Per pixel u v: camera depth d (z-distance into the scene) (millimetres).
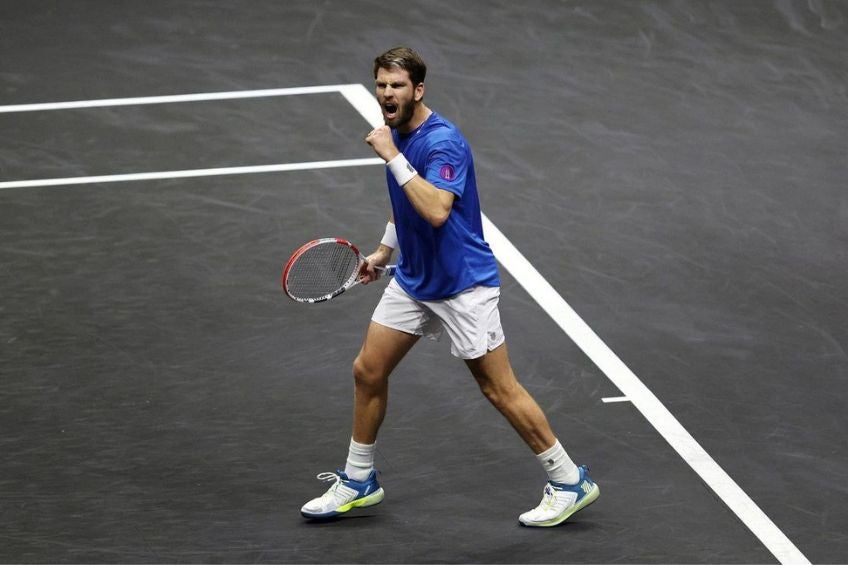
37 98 48688
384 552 24781
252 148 44906
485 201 41219
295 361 32031
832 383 30984
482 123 47094
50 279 36062
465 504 26406
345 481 25781
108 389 30672
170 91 49469
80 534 25266
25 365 31672
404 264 24844
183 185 42094
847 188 42281
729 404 30094
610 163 44094
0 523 25578
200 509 26156
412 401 30266
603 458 27953
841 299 35219
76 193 41406
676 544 24938
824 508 26047
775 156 44656
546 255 37750
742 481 27031
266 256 37594
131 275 36375
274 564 24391
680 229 39469
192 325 33719
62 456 27953
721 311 34562
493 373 24859
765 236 39000
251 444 28516
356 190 41938
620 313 34469
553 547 24906
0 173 42688
